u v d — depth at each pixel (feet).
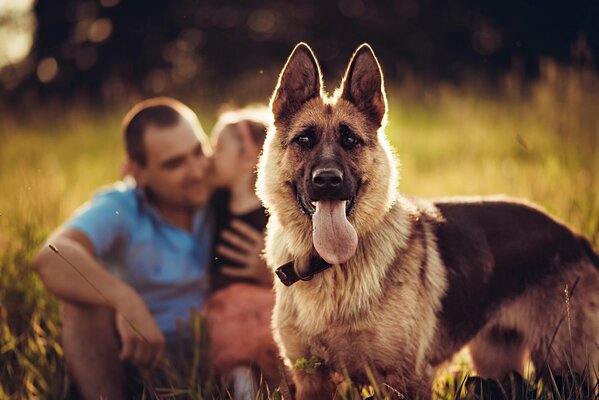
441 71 56.34
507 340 14.21
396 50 57.93
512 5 57.41
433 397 12.81
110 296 14.28
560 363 13.34
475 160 29.96
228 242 16.14
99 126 43.01
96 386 14.87
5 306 16.74
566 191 19.70
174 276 15.89
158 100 16.67
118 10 60.18
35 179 22.24
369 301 11.69
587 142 24.34
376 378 11.95
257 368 14.74
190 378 14.58
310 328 11.94
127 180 17.20
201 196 16.03
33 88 56.13
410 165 30.86
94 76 58.80
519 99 36.63
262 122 16.35
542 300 13.53
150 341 14.26
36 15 59.31
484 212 13.75
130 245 15.72
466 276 12.84
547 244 13.69
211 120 42.01
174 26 60.64
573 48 26.71
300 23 60.80
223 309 15.24
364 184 12.03
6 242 18.62
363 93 12.77
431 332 12.21
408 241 12.17
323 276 11.81
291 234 12.14
